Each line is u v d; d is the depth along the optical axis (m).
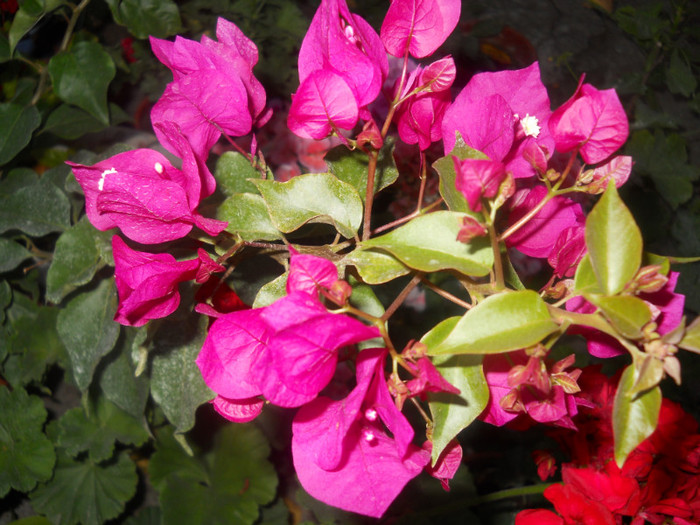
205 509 0.68
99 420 0.61
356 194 0.25
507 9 0.96
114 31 0.86
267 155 0.65
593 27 0.97
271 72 0.75
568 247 0.25
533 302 0.20
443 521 0.64
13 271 0.57
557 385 0.23
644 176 0.78
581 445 0.36
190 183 0.23
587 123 0.23
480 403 0.22
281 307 0.19
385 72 0.25
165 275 0.23
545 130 0.26
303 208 0.25
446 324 0.22
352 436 0.22
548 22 0.96
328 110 0.23
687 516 0.32
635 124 0.82
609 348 0.25
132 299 0.22
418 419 0.62
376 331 0.19
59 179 0.44
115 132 0.70
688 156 0.89
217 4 0.74
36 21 0.49
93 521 0.65
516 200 0.27
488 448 0.73
